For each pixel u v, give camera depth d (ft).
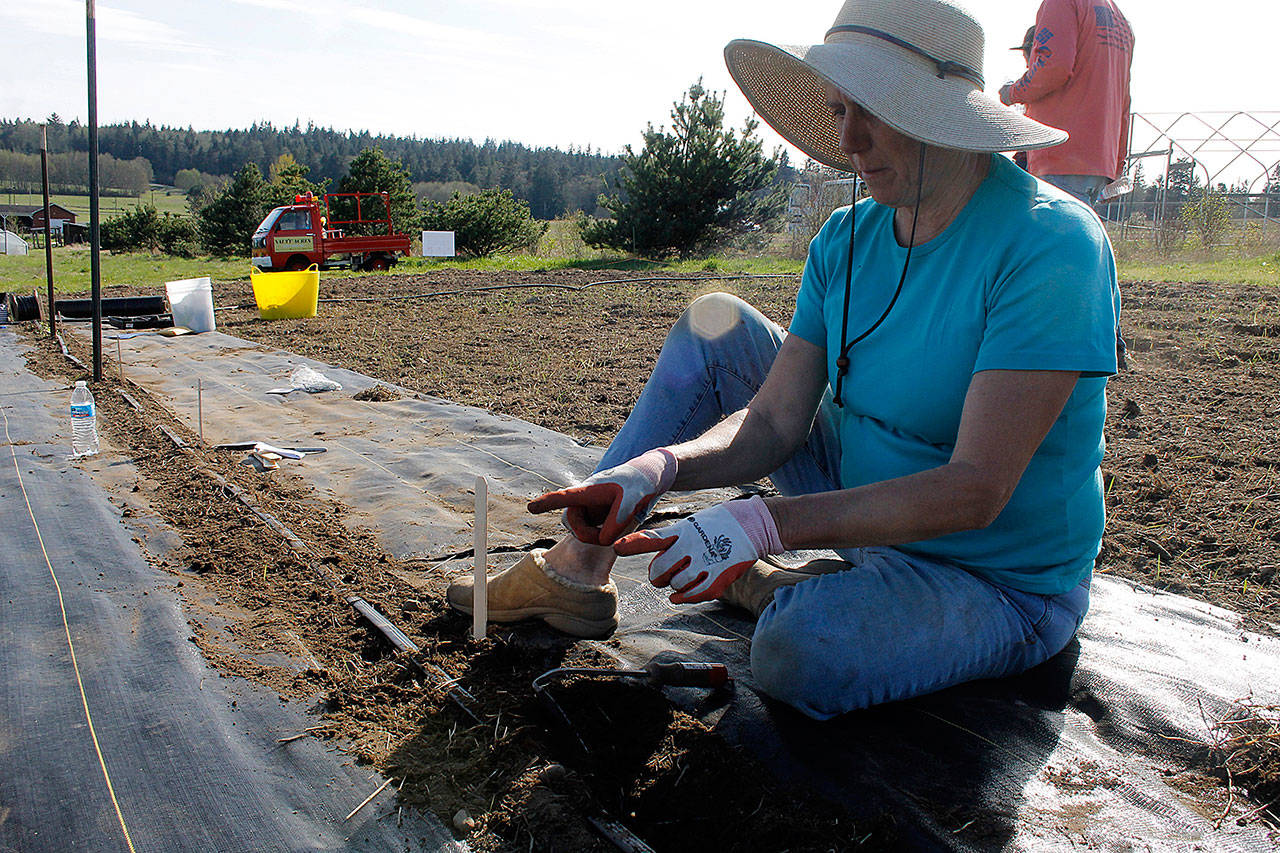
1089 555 6.29
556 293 34.83
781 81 6.58
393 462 12.09
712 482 6.39
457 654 6.73
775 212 63.21
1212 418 13.38
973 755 5.59
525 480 11.30
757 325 7.25
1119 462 11.68
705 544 5.12
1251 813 5.04
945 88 5.33
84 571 8.18
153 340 23.94
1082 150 15.37
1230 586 8.16
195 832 4.86
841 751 5.63
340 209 101.45
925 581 5.86
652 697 6.13
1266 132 58.23
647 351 21.66
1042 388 5.14
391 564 8.58
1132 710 6.01
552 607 6.95
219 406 15.87
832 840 4.83
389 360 20.97
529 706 6.05
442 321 27.76
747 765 5.45
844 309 6.25
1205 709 5.98
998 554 6.04
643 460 5.85
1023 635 6.08
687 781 5.34
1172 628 7.26
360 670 6.59
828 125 6.81
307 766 5.42
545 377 18.63
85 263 70.90
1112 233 53.72
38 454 12.00
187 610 7.41
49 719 5.84
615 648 7.02
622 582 8.41
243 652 6.78
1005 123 5.29
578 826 4.83
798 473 7.36
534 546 9.04
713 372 7.13
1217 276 31.89
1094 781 5.34
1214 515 9.74
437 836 4.86
